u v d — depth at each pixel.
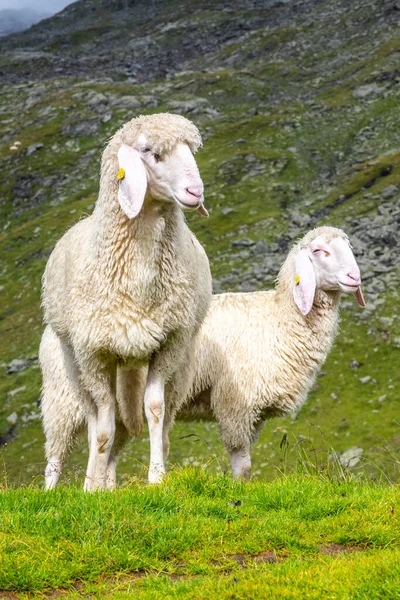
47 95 139.50
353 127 102.69
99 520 6.80
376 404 46.50
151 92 132.75
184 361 9.83
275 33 162.12
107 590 5.93
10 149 117.88
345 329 54.72
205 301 10.01
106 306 8.70
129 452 43.44
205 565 6.34
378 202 72.06
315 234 13.08
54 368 12.89
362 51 140.62
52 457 12.97
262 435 43.25
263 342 12.98
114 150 8.79
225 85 131.50
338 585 5.63
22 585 5.93
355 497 7.83
